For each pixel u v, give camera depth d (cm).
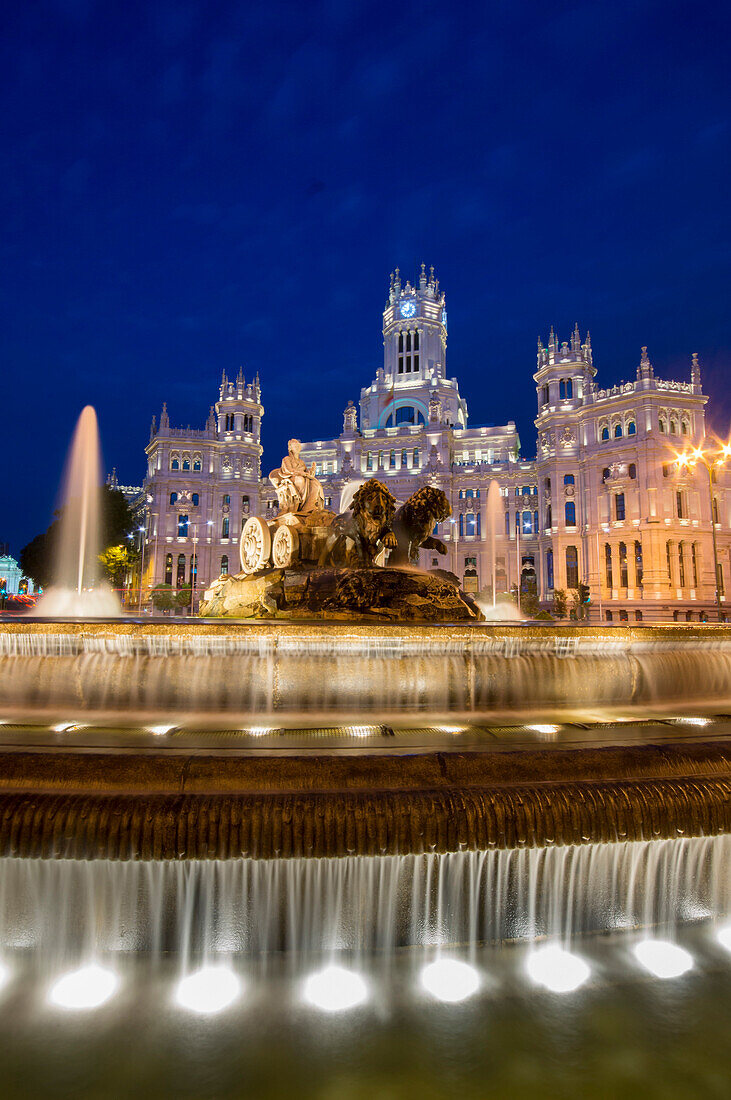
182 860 550
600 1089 464
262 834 553
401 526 1669
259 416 10862
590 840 590
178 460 10175
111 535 7338
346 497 1859
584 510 8388
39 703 964
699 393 7988
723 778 640
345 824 561
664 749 670
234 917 578
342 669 952
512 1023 532
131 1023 524
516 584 9206
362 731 752
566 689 1023
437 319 12319
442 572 1577
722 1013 548
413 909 595
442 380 11588
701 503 7744
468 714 954
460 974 589
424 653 973
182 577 9938
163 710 944
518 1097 457
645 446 7700
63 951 580
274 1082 467
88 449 4494
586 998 564
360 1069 480
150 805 557
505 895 610
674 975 596
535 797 591
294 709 943
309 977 579
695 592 7612
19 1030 514
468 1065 485
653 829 603
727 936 654
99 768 594
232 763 600
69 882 577
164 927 578
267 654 955
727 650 1173
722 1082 474
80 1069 475
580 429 8556
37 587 7731
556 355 8938
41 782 586
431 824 568
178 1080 466
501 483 9656
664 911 644
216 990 562
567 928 621
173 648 962
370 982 579
